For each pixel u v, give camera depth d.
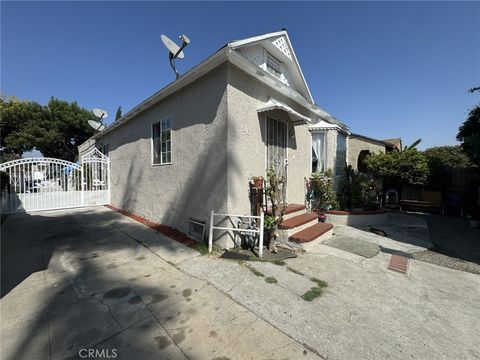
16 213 8.50
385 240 5.58
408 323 2.50
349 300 2.91
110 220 7.34
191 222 5.36
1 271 3.64
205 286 3.19
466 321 2.56
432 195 9.76
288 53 6.57
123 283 3.27
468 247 5.14
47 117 20.80
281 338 2.22
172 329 2.34
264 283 3.27
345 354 2.04
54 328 2.33
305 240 4.56
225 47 4.09
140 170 7.70
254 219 4.93
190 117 5.35
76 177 10.09
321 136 8.17
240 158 4.72
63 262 4.00
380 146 12.54
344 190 8.15
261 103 5.32
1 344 2.11
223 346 2.12
